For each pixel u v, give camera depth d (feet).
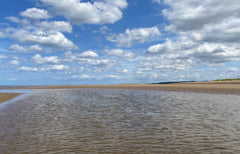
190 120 43.80
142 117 48.29
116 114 52.80
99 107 66.64
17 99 97.45
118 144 28.32
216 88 155.12
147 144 28.17
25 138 31.45
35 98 102.32
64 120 45.16
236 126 37.81
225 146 26.91
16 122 43.06
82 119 46.24
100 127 38.50
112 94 130.00
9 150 26.14
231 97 93.45
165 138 30.96
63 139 30.83
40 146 27.63
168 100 85.92
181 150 25.61
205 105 67.15
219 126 38.01
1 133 34.37
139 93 136.77
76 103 78.48
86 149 26.32
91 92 155.94
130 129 36.81
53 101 86.63
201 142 28.73
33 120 45.14
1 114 53.21
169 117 47.67
